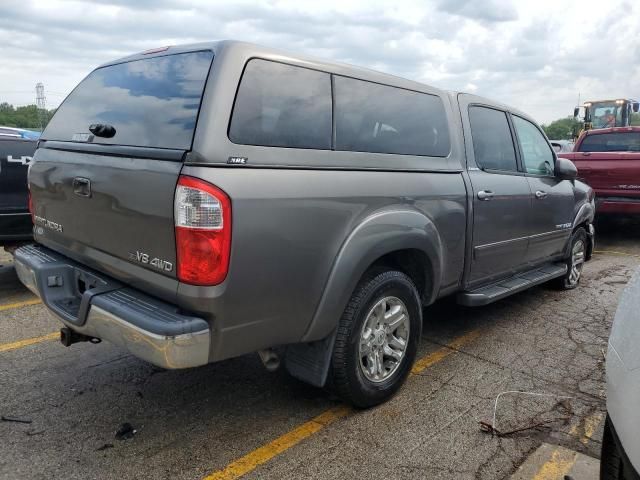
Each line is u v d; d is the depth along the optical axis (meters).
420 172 3.66
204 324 2.54
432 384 3.83
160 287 2.64
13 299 5.46
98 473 2.75
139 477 2.73
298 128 2.91
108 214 2.88
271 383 3.77
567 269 6.06
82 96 3.52
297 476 2.77
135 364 4.00
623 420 1.97
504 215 4.54
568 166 5.43
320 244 2.90
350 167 3.13
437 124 3.98
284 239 2.72
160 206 2.56
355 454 2.97
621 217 10.00
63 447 2.96
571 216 5.90
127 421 3.24
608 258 8.35
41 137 3.75
